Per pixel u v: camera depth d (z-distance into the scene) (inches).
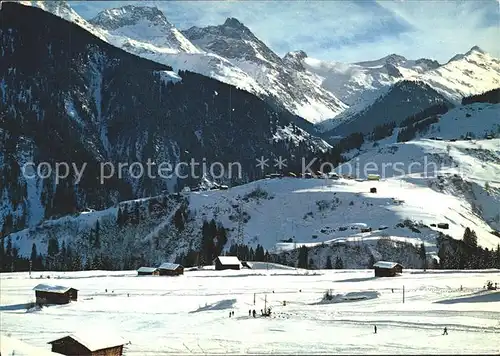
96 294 3796.8
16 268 5925.2
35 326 2787.9
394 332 2486.5
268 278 4557.1
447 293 3437.5
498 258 5211.6
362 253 5728.3
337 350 2223.2
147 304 3427.7
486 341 2277.3
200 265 5979.3
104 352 2138.3
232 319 2908.5
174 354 2224.4
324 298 3457.2
